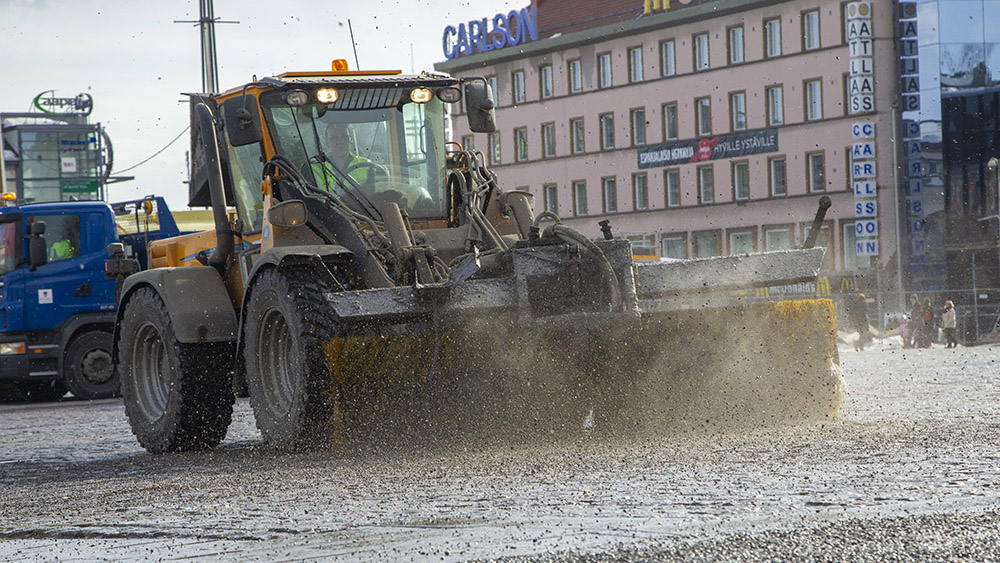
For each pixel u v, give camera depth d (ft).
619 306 50.29
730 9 381.19
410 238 56.90
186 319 61.87
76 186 529.04
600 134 416.46
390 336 50.37
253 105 60.39
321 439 52.24
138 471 51.72
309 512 32.19
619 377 52.85
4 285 130.11
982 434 47.09
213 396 63.41
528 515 29.17
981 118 356.79
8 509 39.58
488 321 50.93
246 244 63.46
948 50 356.79
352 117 61.11
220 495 38.68
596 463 41.47
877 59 359.05
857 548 23.27
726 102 385.91
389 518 29.99
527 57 433.07
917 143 358.64
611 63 411.95
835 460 39.47
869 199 358.23
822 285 359.05
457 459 45.39
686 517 27.71
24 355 130.62
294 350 53.72
